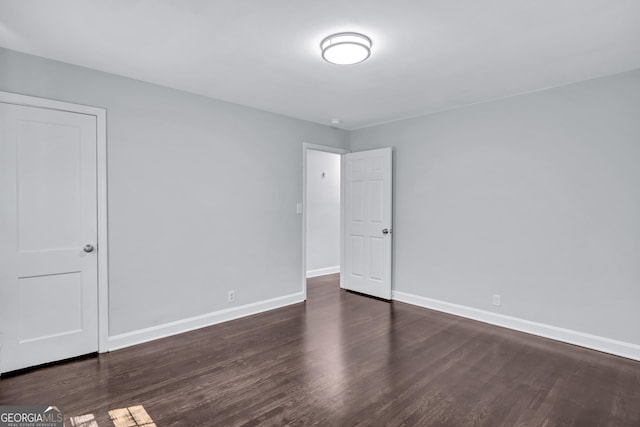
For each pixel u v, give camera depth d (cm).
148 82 306
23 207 250
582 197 297
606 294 286
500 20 200
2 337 243
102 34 220
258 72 281
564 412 204
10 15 197
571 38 222
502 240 345
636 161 271
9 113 243
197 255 340
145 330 307
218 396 218
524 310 331
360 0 181
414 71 277
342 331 333
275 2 184
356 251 479
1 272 243
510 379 241
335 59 236
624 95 276
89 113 276
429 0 181
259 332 330
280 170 411
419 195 414
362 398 217
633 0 179
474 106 365
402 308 405
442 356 278
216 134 352
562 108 307
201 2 184
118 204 291
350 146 496
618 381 239
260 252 392
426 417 198
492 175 351
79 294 274
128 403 210
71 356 270
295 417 197
